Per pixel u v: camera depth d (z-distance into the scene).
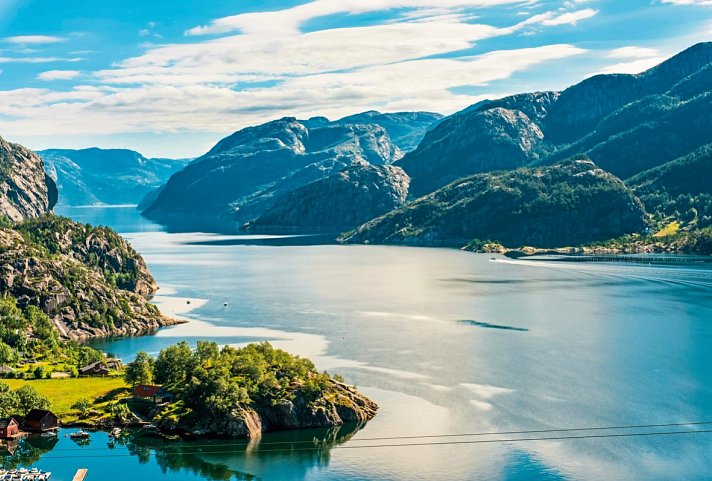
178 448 189.38
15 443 191.50
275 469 177.12
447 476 171.25
